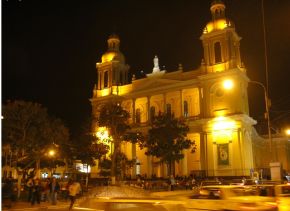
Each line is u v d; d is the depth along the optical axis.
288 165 75.75
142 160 69.81
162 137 53.88
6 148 41.06
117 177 56.66
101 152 56.75
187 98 68.62
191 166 64.19
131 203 7.65
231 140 59.59
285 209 14.51
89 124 58.66
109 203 7.91
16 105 39.25
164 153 53.38
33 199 28.25
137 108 74.31
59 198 34.47
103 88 78.25
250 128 65.19
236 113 60.00
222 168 59.38
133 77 75.69
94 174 69.38
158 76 71.94
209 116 62.72
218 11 67.81
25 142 38.50
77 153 57.00
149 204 7.48
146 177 61.84
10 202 27.00
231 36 65.31
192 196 14.84
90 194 23.06
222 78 62.81
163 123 55.19
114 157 53.59
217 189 14.81
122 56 81.38
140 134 55.47
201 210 13.91
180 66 69.88
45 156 52.75
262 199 14.25
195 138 64.94
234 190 15.00
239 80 61.94
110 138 60.50
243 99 62.97
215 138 61.25
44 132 40.69
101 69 79.75
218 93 63.03
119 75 79.44
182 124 57.03
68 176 66.25
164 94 70.56
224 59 64.00
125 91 76.19
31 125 40.09
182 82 67.81
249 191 15.58
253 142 69.12
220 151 60.19
